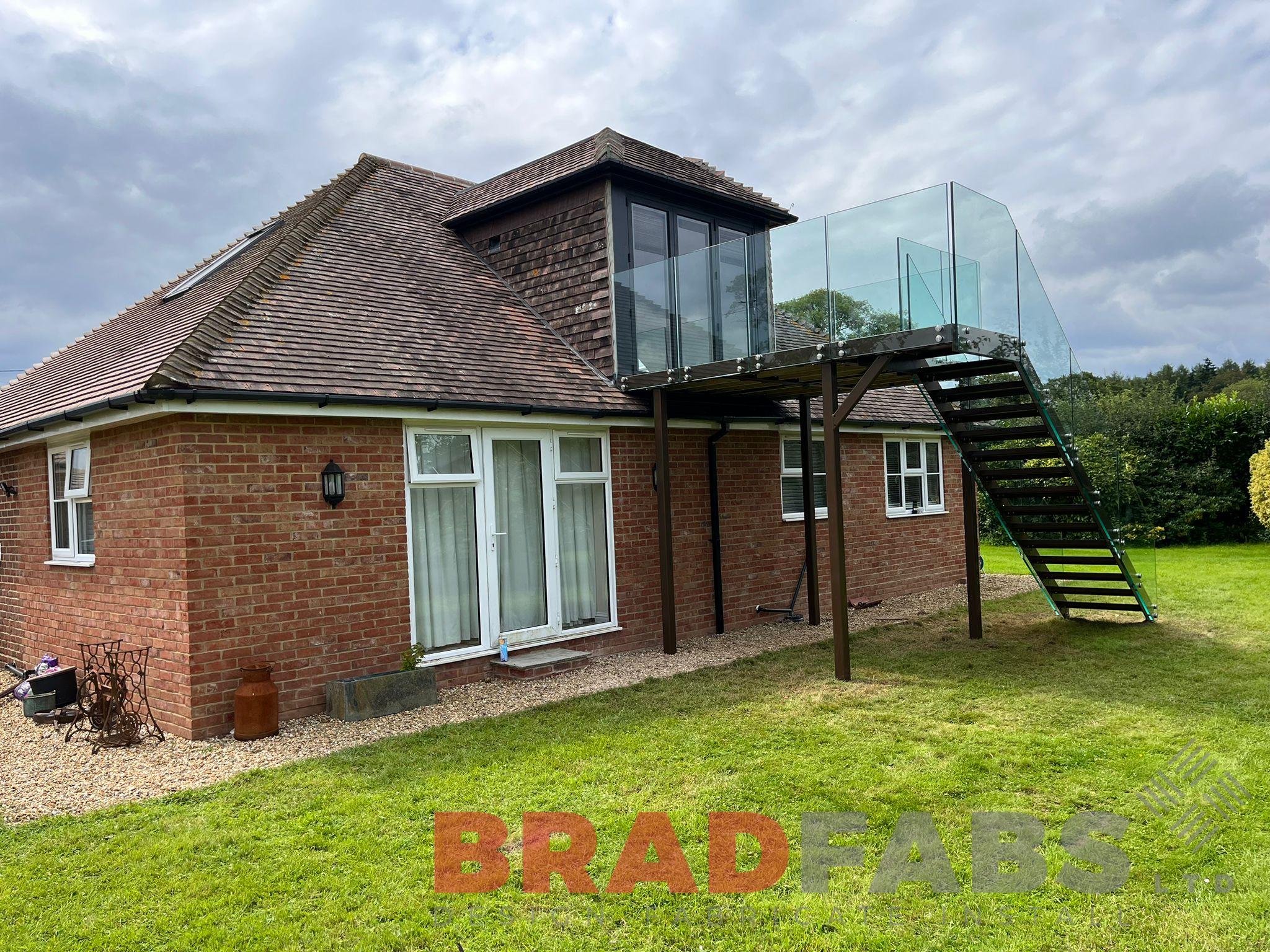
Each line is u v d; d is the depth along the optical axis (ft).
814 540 37.42
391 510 25.66
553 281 35.91
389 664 25.50
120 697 22.33
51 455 29.43
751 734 20.81
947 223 24.79
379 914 12.47
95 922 12.40
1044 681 25.86
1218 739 19.51
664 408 32.01
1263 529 71.72
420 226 39.22
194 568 21.61
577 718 22.63
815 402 42.52
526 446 30.17
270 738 21.57
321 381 23.81
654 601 33.86
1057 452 31.35
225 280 31.53
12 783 18.83
